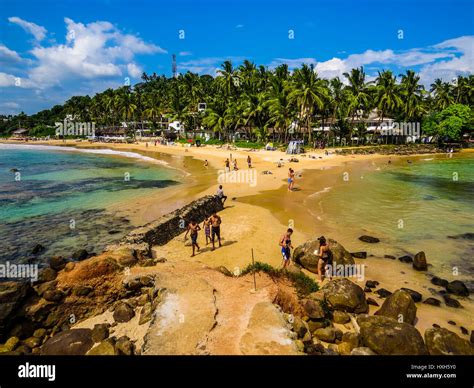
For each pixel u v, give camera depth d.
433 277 14.07
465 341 9.09
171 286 11.58
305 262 14.67
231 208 25.45
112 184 37.75
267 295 10.90
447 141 87.75
